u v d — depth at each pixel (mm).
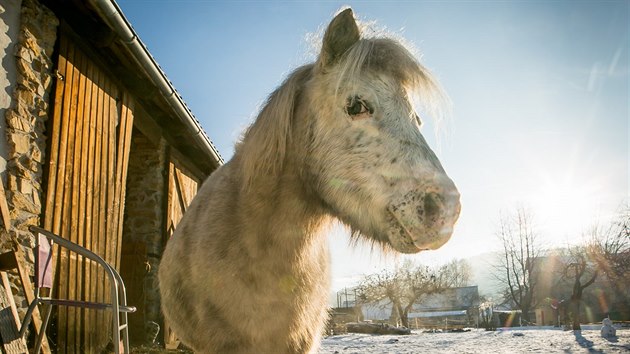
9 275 3754
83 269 5113
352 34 2311
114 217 6031
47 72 4688
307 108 2344
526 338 13844
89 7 4957
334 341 14281
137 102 7121
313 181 2312
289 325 2357
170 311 2824
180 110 7125
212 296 2330
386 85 2180
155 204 8016
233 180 2584
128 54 5801
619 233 31344
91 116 5516
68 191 4922
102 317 5520
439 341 13469
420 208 1934
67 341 4699
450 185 1972
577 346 10117
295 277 2350
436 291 40156
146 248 7750
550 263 46500
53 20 4766
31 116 4387
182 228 2869
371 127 2115
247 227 2299
